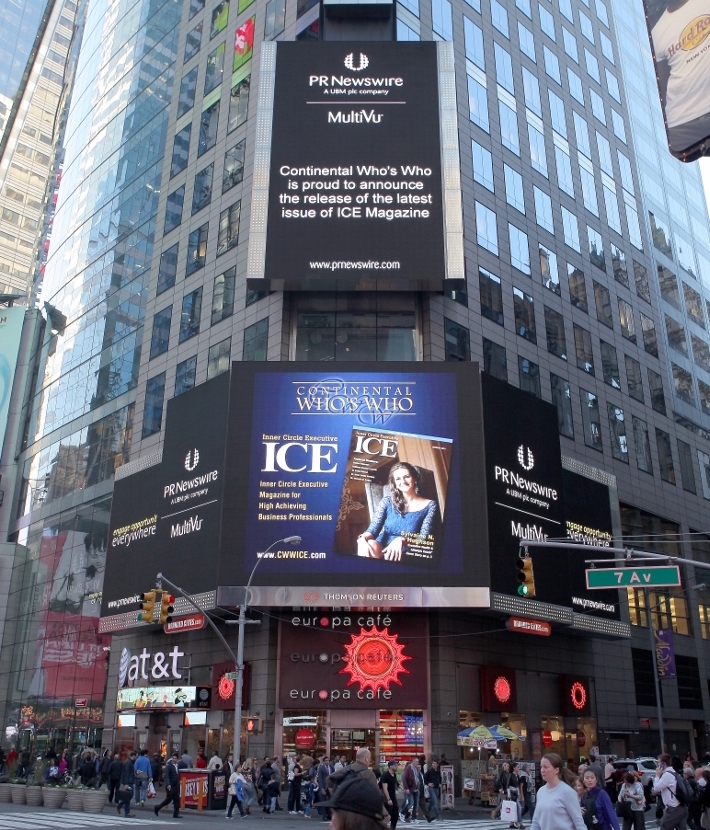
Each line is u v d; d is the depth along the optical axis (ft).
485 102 179.42
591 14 241.55
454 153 141.59
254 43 178.19
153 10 237.86
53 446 222.48
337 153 141.59
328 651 122.83
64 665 189.98
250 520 122.11
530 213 181.98
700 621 203.41
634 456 193.16
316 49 148.97
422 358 140.15
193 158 187.11
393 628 124.06
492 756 120.06
